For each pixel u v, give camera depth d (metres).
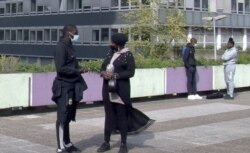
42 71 12.96
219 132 10.30
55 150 8.38
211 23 31.08
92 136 9.70
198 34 46.53
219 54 41.78
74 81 8.08
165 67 16.16
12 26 56.88
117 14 43.00
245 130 10.57
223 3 49.31
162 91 16.08
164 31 24.08
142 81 15.49
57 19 50.03
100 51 45.25
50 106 13.45
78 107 13.84
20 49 55.59
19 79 12.39
